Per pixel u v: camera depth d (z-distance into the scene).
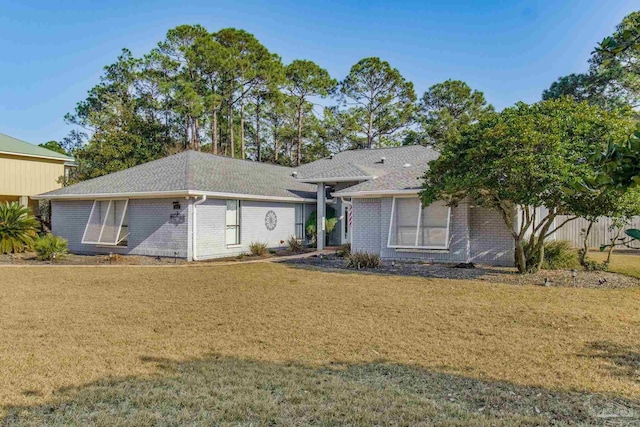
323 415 3.93
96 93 44.69
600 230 20.80
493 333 6.68
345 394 4.40
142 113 42.69
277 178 23.73
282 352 5.85
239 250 18.84
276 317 7.73
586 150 10.02
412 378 4.91
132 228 17.95
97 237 18.47
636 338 6.42
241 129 41.69
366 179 19.16
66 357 5.55
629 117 11.36
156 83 41.59
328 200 23.09
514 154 10.43
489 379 4.88
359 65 42.59
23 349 5.87
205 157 21.98
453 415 3.95
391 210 16.28
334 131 44.75
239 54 39.00
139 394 4.39
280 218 21.27
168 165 20.05
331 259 16.88
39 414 3.96
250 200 19.48
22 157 23.81
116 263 15.86
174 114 42.62
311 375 4.98
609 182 1.90
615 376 4.96
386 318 7.62
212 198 17.69
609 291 9.99
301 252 20.00
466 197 14.29
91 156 30.75
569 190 2.14
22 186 23.83
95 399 4.28
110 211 18.55
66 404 4.18
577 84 28.08
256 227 19.83
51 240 16.81
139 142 33.81
